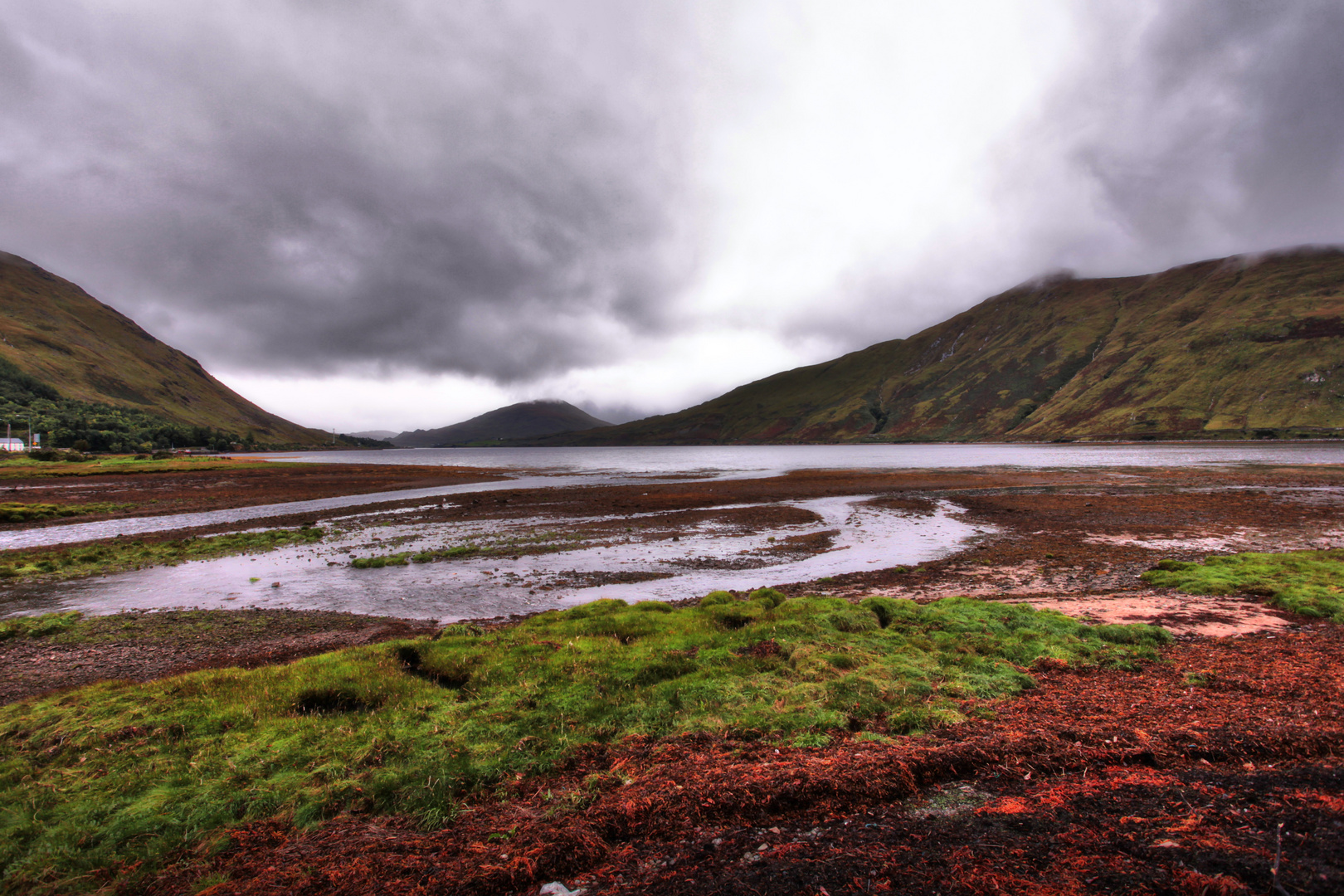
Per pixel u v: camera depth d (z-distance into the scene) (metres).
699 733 8.25
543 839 5.81
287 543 32.38
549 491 61.72
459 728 8.66
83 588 22.75
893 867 4.99
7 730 9.20
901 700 9.19
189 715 9.47
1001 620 13.88
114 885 5.53
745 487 63.72
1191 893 4.32
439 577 24.36
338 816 6.65
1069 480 63.50
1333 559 20.31
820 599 16.06
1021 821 5.55
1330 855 4.52
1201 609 15.30
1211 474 68.88
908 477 72.44
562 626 14.70
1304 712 7.85
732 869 5.18
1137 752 6.80
